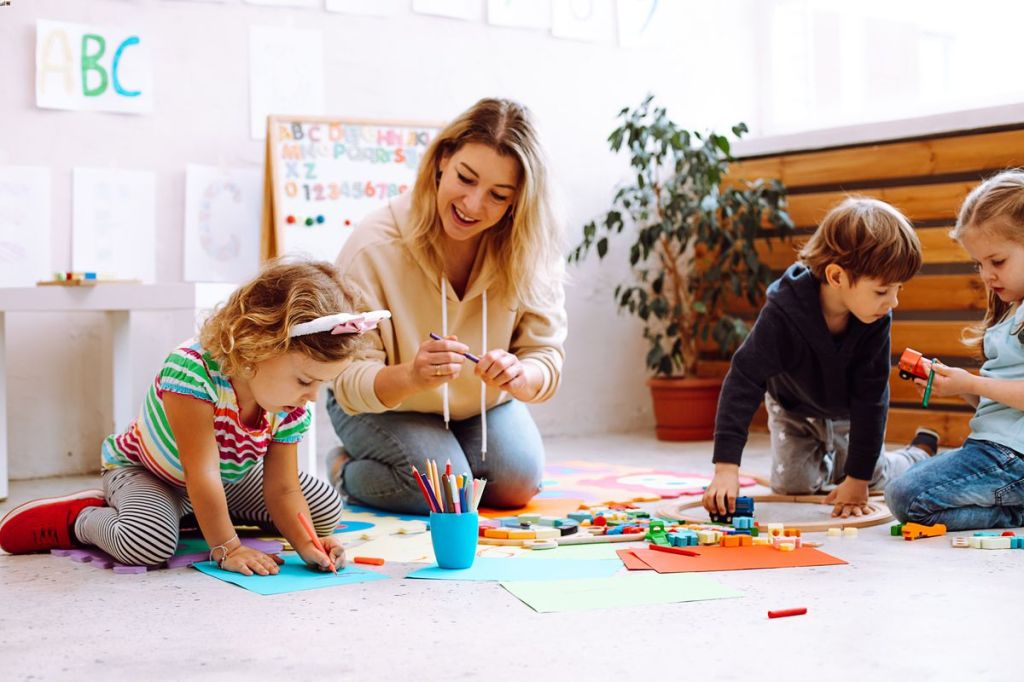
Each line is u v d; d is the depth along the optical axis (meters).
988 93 3.07
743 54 3.66
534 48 3.25
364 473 1.99
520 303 1.96
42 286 2.22
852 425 1.90
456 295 1.95
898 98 3.30
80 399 2.63
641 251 3.49
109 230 2.62
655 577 1.37
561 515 1.92
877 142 3.06
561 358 1.99
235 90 2.77
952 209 2.90
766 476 2.42
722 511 1.76
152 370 2.70
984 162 2.84
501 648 1.08
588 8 3.35
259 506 1.68
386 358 1.93
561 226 1.89
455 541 1.43
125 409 2.55
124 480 1.58
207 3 2.73
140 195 2.66
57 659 1.08
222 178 2.75
